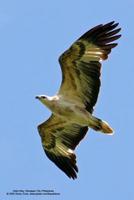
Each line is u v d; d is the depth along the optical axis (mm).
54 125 29891
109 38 28094
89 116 28547
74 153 30062
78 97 28672
